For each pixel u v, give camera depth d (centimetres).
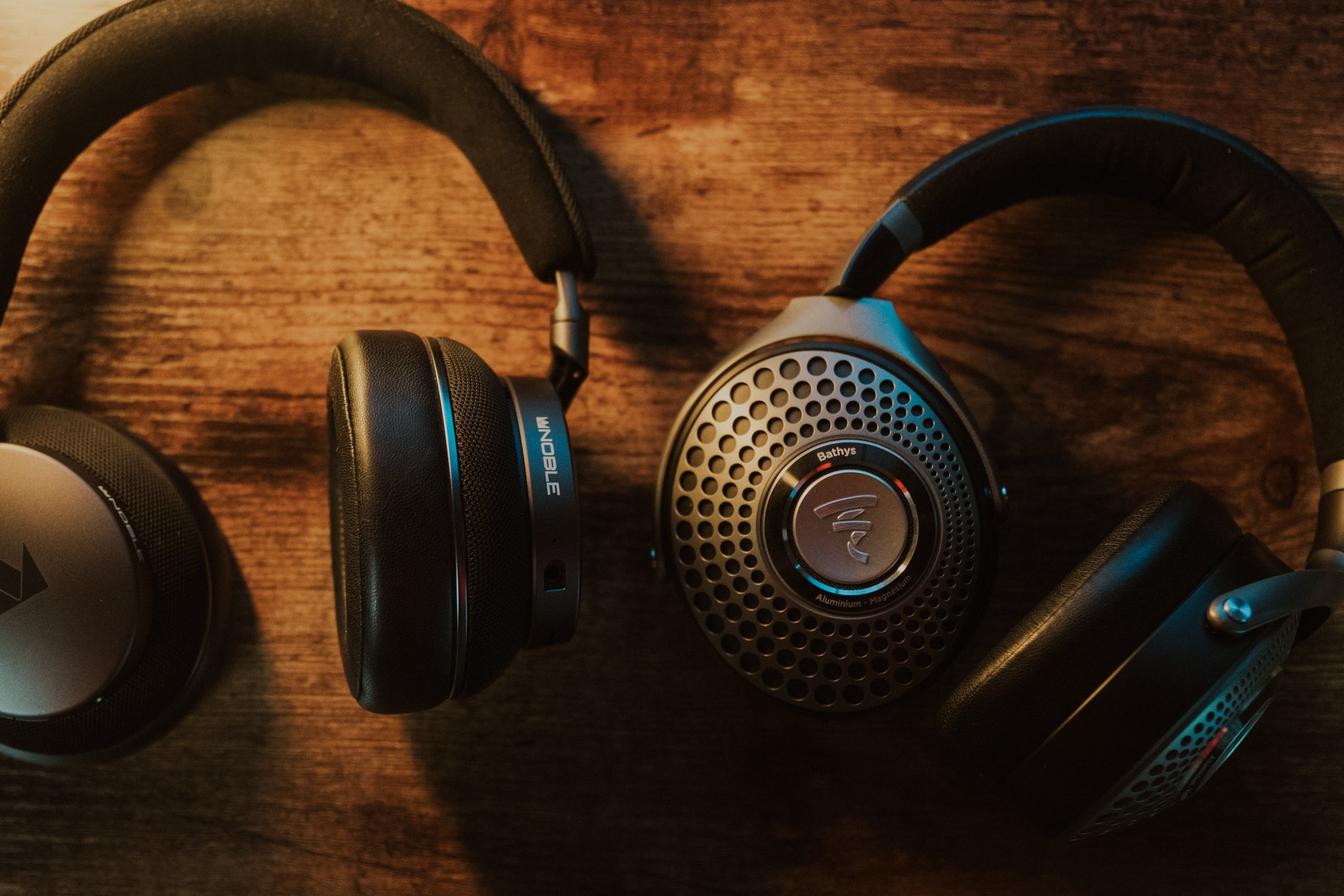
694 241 77
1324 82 78
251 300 77
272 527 76
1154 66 77
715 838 74
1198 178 65
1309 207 64
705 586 61
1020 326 77
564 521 57
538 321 77
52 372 76
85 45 63
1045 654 53
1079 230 78
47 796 74
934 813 74
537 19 78
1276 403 77
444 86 64
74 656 65
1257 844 75
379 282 77
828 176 78
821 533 60
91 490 65
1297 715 76
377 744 75
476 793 75
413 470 50
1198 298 77
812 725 75
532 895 74
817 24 78
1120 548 54
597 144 78
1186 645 53
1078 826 55
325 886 74
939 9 78
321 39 64
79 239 77
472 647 53
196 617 69
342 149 77
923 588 60
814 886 74
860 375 62
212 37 64
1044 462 76
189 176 77
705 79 78
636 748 75
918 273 78
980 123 78
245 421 76
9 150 62
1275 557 57
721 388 62
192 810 74
